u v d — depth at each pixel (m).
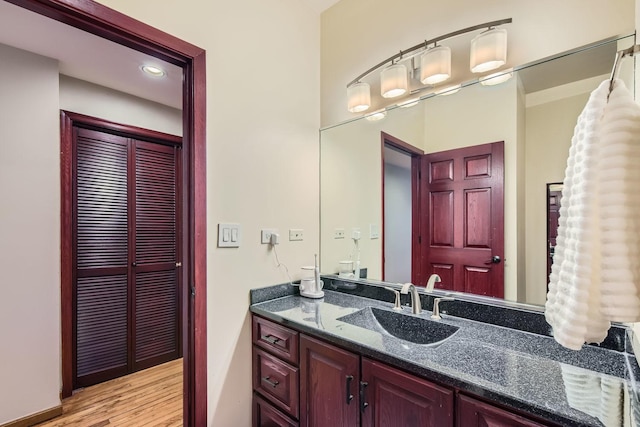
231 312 1.55
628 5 1.04
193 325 1.41
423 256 1.61
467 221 1.46
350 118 1.91
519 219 1.30
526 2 1.26
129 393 2.22
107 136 2.41
